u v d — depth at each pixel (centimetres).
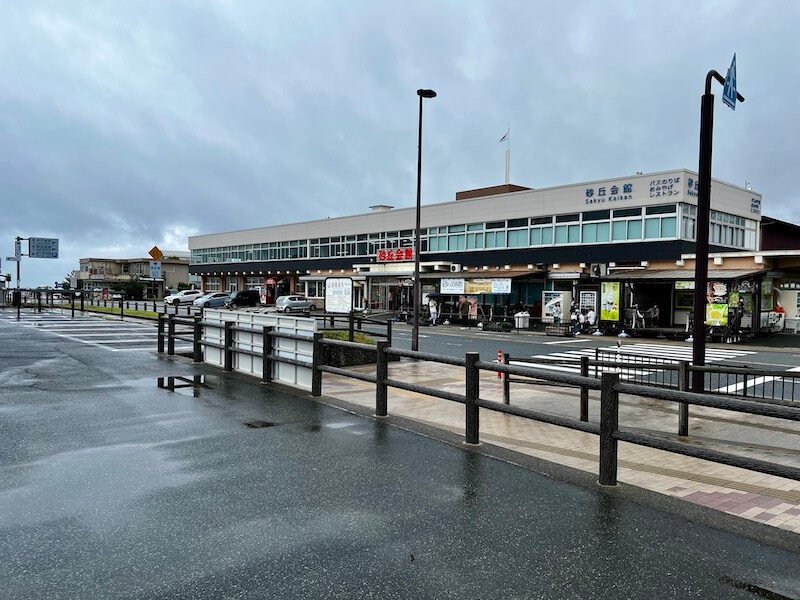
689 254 3041
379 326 3438
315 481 486
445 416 841
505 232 3944
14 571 326
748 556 357
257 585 314
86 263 9462
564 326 2895
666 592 312
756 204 3759
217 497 446
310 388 905
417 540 373
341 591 309
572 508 432
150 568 331
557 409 951
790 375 731
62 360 1306
